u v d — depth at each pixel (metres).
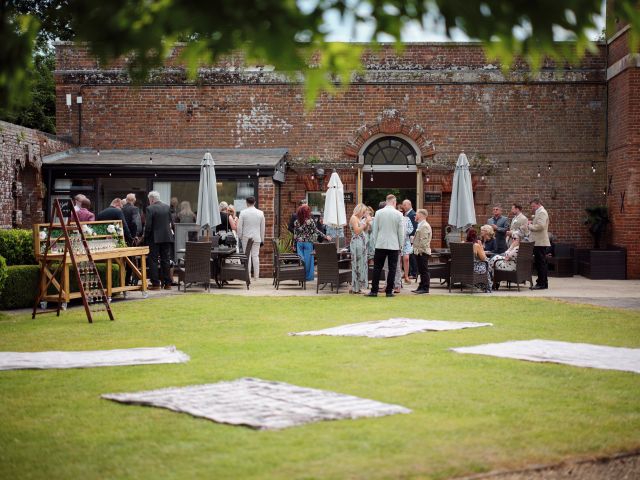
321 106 23.47
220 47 3.25
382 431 5.96
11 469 5.27
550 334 10.88
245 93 23.48
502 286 18.98
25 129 20.12
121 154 23.08
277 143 23.48
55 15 3.76
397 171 23.62
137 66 3.38
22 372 8.31
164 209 17.58
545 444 5.74
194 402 6.81
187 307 14.17
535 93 23.31
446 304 14.62
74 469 5.23
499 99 23.33
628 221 21.36
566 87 23.31
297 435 5.85
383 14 3.15
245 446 5.59
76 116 23.66
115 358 9.02
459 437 5.86
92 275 14.16
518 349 9.51
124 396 7.07
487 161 23.30
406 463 5.25
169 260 17.73
